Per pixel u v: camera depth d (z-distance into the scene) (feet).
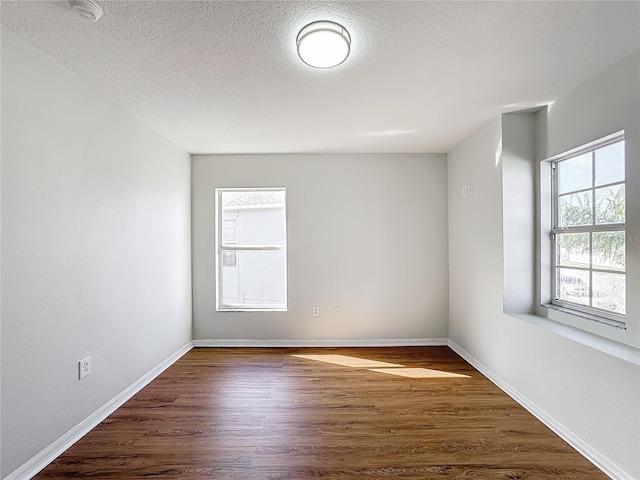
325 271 14.30
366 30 5.85
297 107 9.28
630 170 6.78
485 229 10.93
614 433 6.20
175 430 7.77
